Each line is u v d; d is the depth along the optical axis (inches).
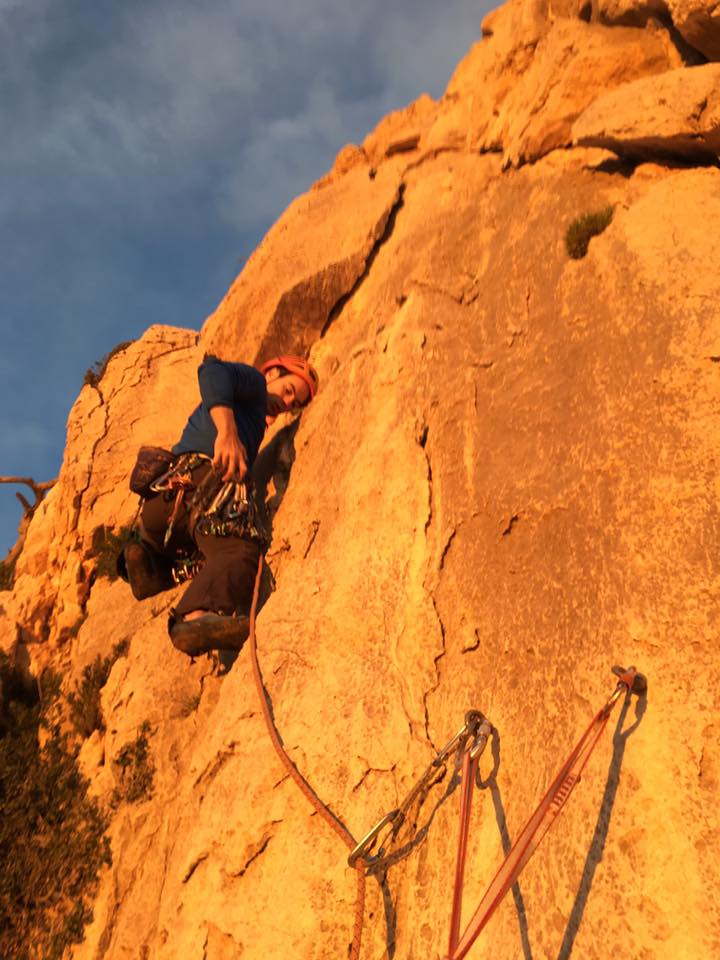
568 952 113.3
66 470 362.0
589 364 175.3
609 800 122.6
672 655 130.6
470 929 110.6
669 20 217.5
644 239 182.9
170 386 378.6
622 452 158.1
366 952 131.7
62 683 302.8
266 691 170.6
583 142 212.2
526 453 174.6
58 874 238.1
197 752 174.4
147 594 221.1
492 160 251.4
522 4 270.8
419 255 240.5
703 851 112.5
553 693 139.9
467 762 123.0
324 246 266.2
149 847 223.1
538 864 123.8
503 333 199.2
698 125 190.7
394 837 140.9
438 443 190.7
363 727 153.3
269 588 206.5
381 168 285.1
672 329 165.8
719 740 120.1
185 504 204.4
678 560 139.6
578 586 148.9
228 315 277.4
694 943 106.6
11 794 268.2
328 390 236.5
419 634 163.9
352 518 190.2
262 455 246.4
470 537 171.8
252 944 138.3
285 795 151.5
